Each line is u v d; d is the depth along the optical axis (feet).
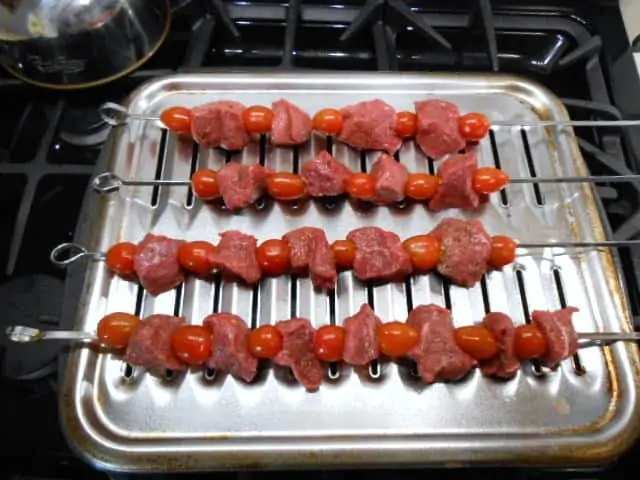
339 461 1.12
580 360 1.23
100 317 1.27
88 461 1.12
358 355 1.17
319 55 1.69
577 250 1.34
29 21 1.44
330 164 1.36
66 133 1.54
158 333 1.18
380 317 1.28
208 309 1.29
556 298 1.30
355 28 1.63
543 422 1.17
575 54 1.63
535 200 1.42
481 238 1.27
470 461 1.12
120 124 1.50
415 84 1.56
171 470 1.11
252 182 1.35
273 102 1.53
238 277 1.31
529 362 1.23
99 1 1.46
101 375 1.21
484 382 1.21
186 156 1.48
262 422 1.16
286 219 1.39
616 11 1.70
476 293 1.31
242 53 1.70
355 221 1.39
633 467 1.18
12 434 1.18
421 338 1.18
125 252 1.27
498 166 1.47
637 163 1.46
